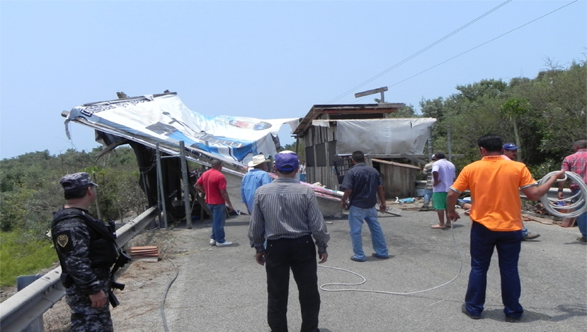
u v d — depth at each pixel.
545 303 5.20
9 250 14.26
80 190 3.47
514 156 8.00
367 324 4.81
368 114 17.22
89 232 3.39
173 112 14.26
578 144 8.13
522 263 6.88
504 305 4.75
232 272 7.15
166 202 12.75
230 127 15.88
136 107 13.30
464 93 31.52
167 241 9.77
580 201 5.37
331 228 10.74
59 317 5.73
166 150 11.82
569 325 4.54
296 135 21.67
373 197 7.53
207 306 5.61
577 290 5.59
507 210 4.61
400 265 7.14
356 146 14.30
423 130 14.45
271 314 4.23
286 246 4.13
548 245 7.99
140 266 7.69
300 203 4.17
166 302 5.82
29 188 19.92
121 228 8.69
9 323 4.16
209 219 13.12
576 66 14.98
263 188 4.28
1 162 37.34
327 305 5.44
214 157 12.16
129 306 5.71
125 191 16.48
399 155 14.46
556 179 5.19
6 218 19.05
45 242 15.45
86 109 11.93
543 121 15.32
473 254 4.84
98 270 3.42
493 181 4.64
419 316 4.97
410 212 12.84
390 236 9.45
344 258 7.77
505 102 15.72
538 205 11.12
